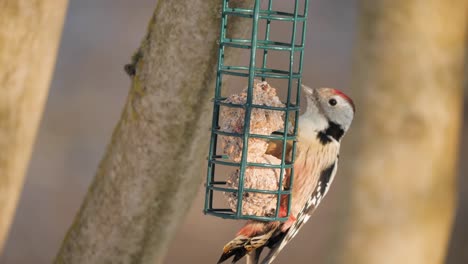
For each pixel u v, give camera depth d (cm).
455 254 1812
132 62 809
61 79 2336
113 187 832
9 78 775
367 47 1185
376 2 1175
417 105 1172
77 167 2111
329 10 2558
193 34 770
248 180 809
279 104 812
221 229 1936
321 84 2295
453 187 1218
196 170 827
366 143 1189
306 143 913
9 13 760
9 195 808
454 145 1209
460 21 1185
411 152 1177
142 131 805
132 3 2545
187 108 790
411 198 1180
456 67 1191
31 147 819
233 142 802
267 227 859
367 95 1188
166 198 827
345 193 1208
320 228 1930
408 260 1188
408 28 1164
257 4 755
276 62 2120
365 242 1196
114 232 841
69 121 2222
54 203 1998
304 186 913
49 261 1839
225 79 817
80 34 2448
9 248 1853
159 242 850
